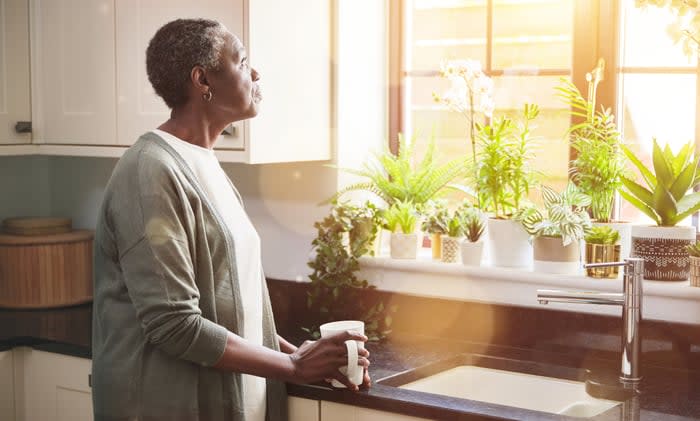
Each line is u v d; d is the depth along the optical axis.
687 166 2.24
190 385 1.79
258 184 2.79
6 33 2.78
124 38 2.60
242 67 1.93
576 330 2.30
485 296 2.46
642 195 2.29
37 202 3.28
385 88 2.83
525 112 2.47
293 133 2.51
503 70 2.66
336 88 2.63
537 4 2.59
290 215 2.74
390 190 2.69
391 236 2.61
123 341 1.82
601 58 2.50
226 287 1.84
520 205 2.52
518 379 2.26
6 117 2.79
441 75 2.75
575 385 2.17
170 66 1.86
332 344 1.90
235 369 1.80
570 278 2.31
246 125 2.36
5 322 2.75
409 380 2.16
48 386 2.54
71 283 3.01
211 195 1.88
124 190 1.78
